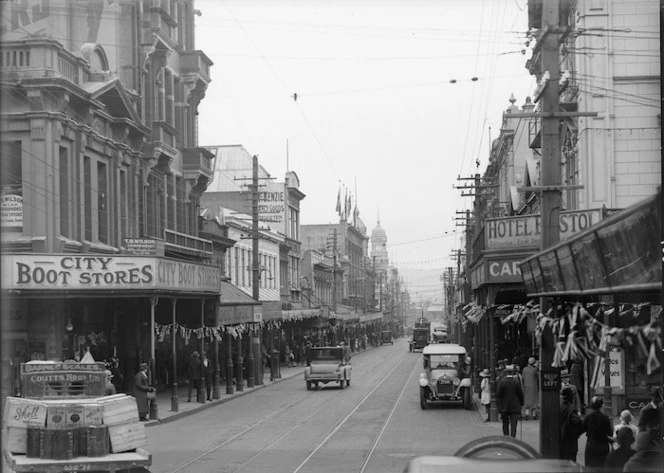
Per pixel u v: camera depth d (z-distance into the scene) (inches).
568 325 546.3
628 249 332.8
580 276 411.2
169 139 1784.0
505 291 1294.3
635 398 970.7
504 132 2356.1
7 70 1221.1
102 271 1206.9
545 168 656.4
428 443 932.6
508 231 1025.5
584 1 1210.6
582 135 1218.6
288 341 3078.2
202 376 1486.2
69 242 1279.5
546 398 652.7
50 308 1227.9
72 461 549.0
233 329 1736.0
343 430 1084.5
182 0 1984.5
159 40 1721.2
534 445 842.8
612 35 1206.3
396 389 1859.0
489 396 1154.0
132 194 1587.1
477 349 1800.0
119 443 576.7
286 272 3316.9
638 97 1203.9
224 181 3321.9
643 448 479.8
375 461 805.9
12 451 562.9
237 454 867.4
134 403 591.2
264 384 2010.3
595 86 1208.8
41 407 564.7
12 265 1160.8
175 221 1888.5
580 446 833.5
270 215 3341.5
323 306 3565.5
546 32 656.4
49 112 1231.5
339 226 5137.8
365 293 5782.5
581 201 1226.0
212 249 2128.4
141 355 1465.3
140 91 1659.7
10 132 1233.4
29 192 1230.3
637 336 320.8
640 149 1202.0
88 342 1363.2
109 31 1619.1
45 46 1238.3
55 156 1248.2
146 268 1221.7
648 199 311.1
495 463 319.9
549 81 657.0
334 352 1918.1
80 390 629.6
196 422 1206.9
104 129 1457.9
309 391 1829.5
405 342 6628.9
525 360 1336.1
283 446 929.5
